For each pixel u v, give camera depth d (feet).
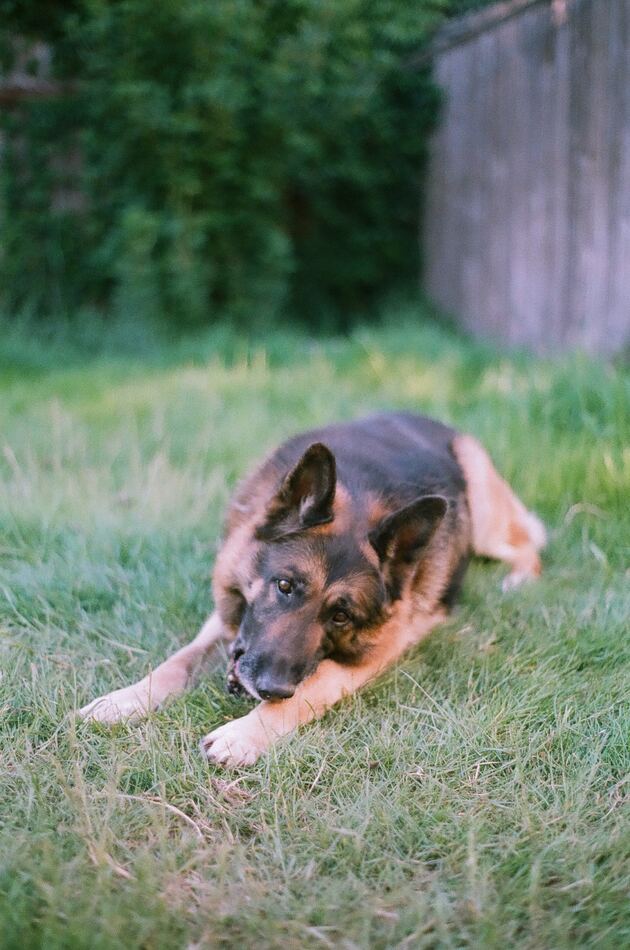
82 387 9.68
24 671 4.75
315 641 4.60
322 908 3.64
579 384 7.93
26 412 8.63
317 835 3.94
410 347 10.94
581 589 5.80
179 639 5.19
